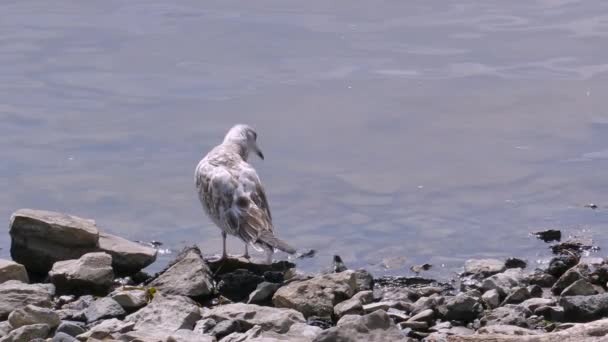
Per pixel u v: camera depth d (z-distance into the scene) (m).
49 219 12.30
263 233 11.94
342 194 14.69
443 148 16.17
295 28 21.31
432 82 18.77
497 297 10.95
